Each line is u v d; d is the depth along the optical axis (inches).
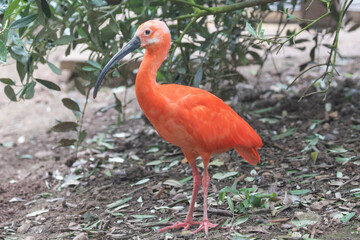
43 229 300.4
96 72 368.2
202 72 364.2
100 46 347.6
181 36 338.3
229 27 385.4
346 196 287.4
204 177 272.4
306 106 451.2
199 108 256.5
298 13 708.0
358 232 246.1
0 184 388.5
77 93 610.9
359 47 679.7
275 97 486.6
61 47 709.3
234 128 269.1
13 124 546.3
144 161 392.2
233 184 303.6
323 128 400.8
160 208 307.3
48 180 388.5
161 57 255.4
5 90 320.2
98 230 286.4
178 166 372.8
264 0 326.0
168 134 261.7
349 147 357.1
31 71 323.3
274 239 247.8
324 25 434.3
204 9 328.2
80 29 364.8
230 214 282.5
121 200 323.9
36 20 319.0
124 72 419.5
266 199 293.7
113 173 376.5
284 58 657.6
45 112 572.4
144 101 252.5
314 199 288.4
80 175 385.4
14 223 314.7
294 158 353.1
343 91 473.4
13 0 287.3
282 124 422.9
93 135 479.5
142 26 254.2
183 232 267.4
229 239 253.6
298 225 259.1
